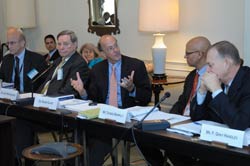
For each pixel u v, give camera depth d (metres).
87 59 4.84
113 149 3.02
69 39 3.62
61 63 3.71
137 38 5.38
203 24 4.72
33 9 6.55
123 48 5.54
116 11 5.53
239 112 2.22
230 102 2.27
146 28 4.43
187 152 2.12
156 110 2.76
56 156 2.46
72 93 3.45
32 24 6.53
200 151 2.05
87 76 3.59
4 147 2.65
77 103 3.06
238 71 2.34
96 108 2.79
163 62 4.34
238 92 2.31
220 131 2.05
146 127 2.32
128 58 3.53
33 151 2.53
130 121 2.54
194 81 3.04
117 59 3.45
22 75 4.05
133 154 4.05
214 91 2.26
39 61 4.11
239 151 1.93
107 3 5.61
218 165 2.34
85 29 6.02
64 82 3.56
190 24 4.83
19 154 3.44
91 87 3.53
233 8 4.47
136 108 2.74
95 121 2.57
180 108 3.08
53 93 3.50
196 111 2.52
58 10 6.40
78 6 6.08
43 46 6.73
